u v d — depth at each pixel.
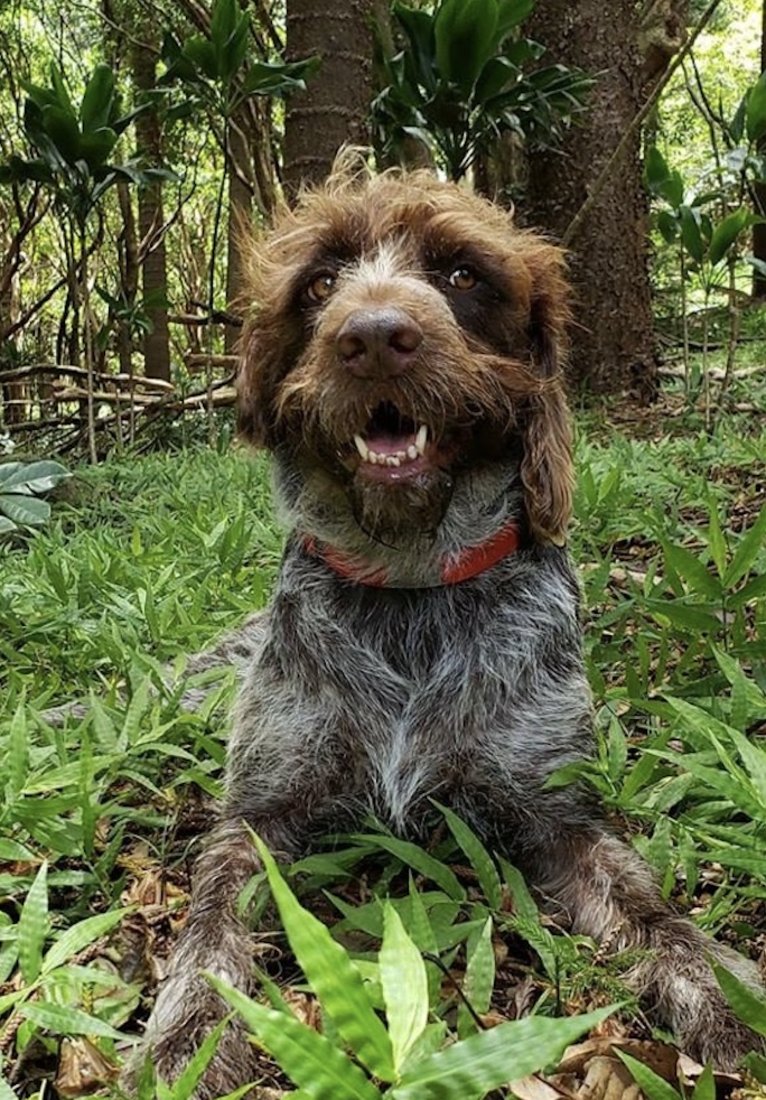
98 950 0.53
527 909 0.52
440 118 1.61
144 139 2.99
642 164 2.03
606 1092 0.41
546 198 2.00
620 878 0.56
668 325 2.92
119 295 2.68
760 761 0.46
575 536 1.05
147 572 1.03
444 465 0.62
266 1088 0.45
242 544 1.07
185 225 4.72
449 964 0.48
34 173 1.71
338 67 1.71
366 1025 0.27
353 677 0.63
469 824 0.63
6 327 2.79
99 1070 0.44
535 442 0.65
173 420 2.07
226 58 1.64
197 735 0.72
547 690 0.63
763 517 0.70
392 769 0.62
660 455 1.41
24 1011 0.39
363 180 0.74
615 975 0.48
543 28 1.97
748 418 1.72
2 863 0.61
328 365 0.58
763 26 3.43
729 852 0.48
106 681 0.84
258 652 0.68
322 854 0.60
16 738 0.57
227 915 0.53
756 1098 0.40
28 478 0.96
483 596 0.64
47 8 3.48
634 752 0.70
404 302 0.58
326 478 0.64
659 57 2.38
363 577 0.64
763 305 3.12
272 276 0.69
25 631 0.92
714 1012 0.47
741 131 1.62
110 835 0.64
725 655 0.63
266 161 2.21
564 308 0.70
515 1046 0.28
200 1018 0.47
